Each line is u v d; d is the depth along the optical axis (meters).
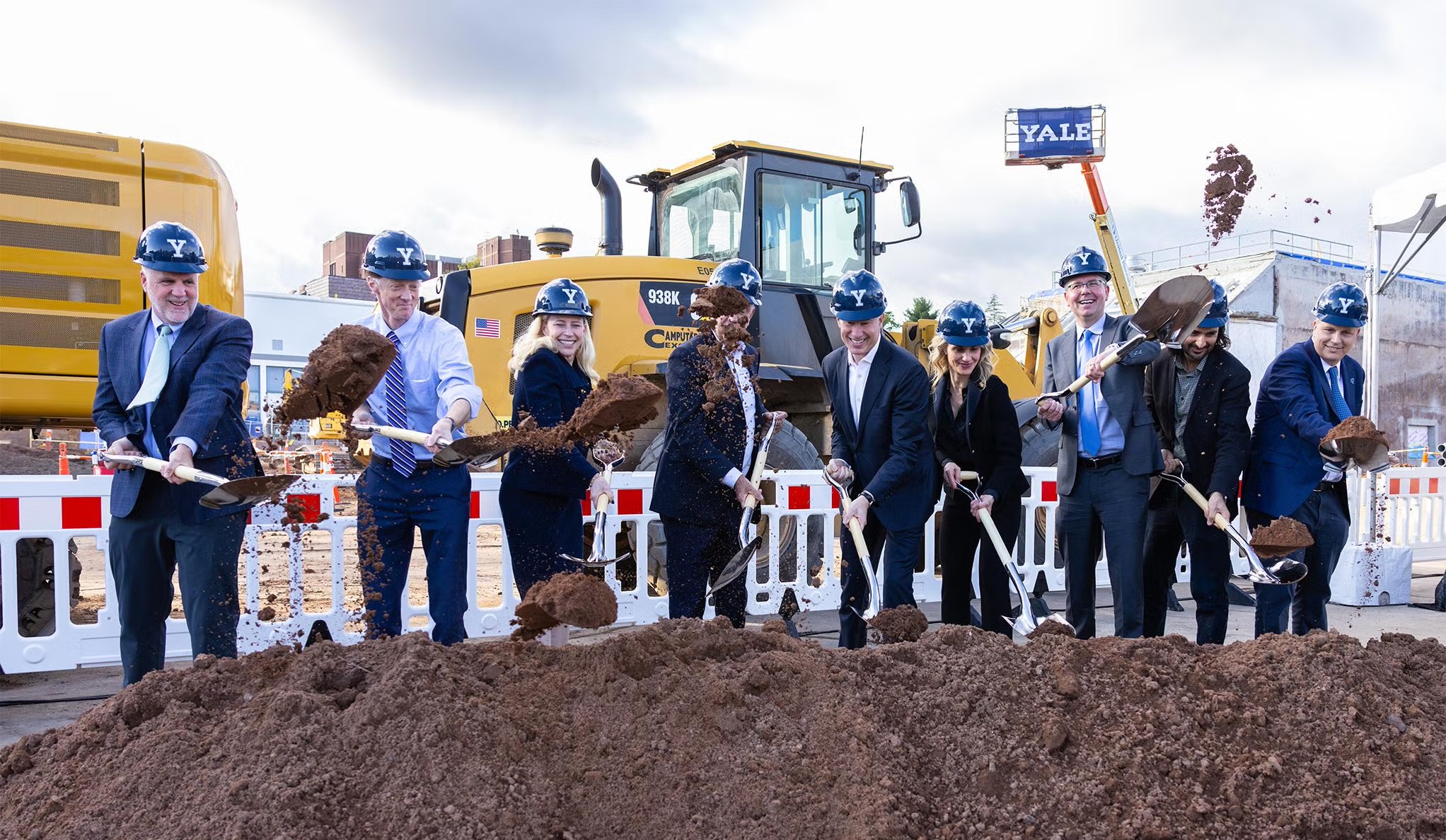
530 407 3.74
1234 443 3.99
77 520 4.71
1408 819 2.13
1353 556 7.13
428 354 3.48
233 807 1.92
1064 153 9.82
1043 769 2.21
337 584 5.11
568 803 2.06
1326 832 2.10
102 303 4.74
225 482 2.91
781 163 7.02
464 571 3.50
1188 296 3.73
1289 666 2.58
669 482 3.57
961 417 4.21
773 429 3.78
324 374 2.87
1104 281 4.21
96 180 4.74
